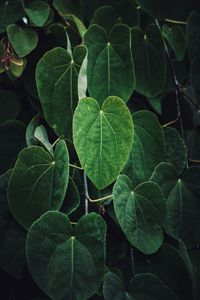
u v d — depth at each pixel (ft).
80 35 1.79
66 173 1.53
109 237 1.81
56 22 1.84
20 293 1.76
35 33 1.73
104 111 1.61
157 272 1.80
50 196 1.58
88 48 1.73
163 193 1.81
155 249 1.69
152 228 1.71
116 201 1.63
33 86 1.76
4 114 1.80
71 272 1.54
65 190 1.53
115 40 1.77
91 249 1.55
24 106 1.82
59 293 1.53
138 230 1.68
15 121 1.75
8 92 1.80
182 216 1.84
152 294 1.72
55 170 1.60
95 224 1.56
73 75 1.66
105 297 1.61
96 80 1.73
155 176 1.79
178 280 1.79
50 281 1.53
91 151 1.58
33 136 1.69
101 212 1.71
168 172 1.82
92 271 1.55
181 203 1.84
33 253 1.52
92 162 1.58
